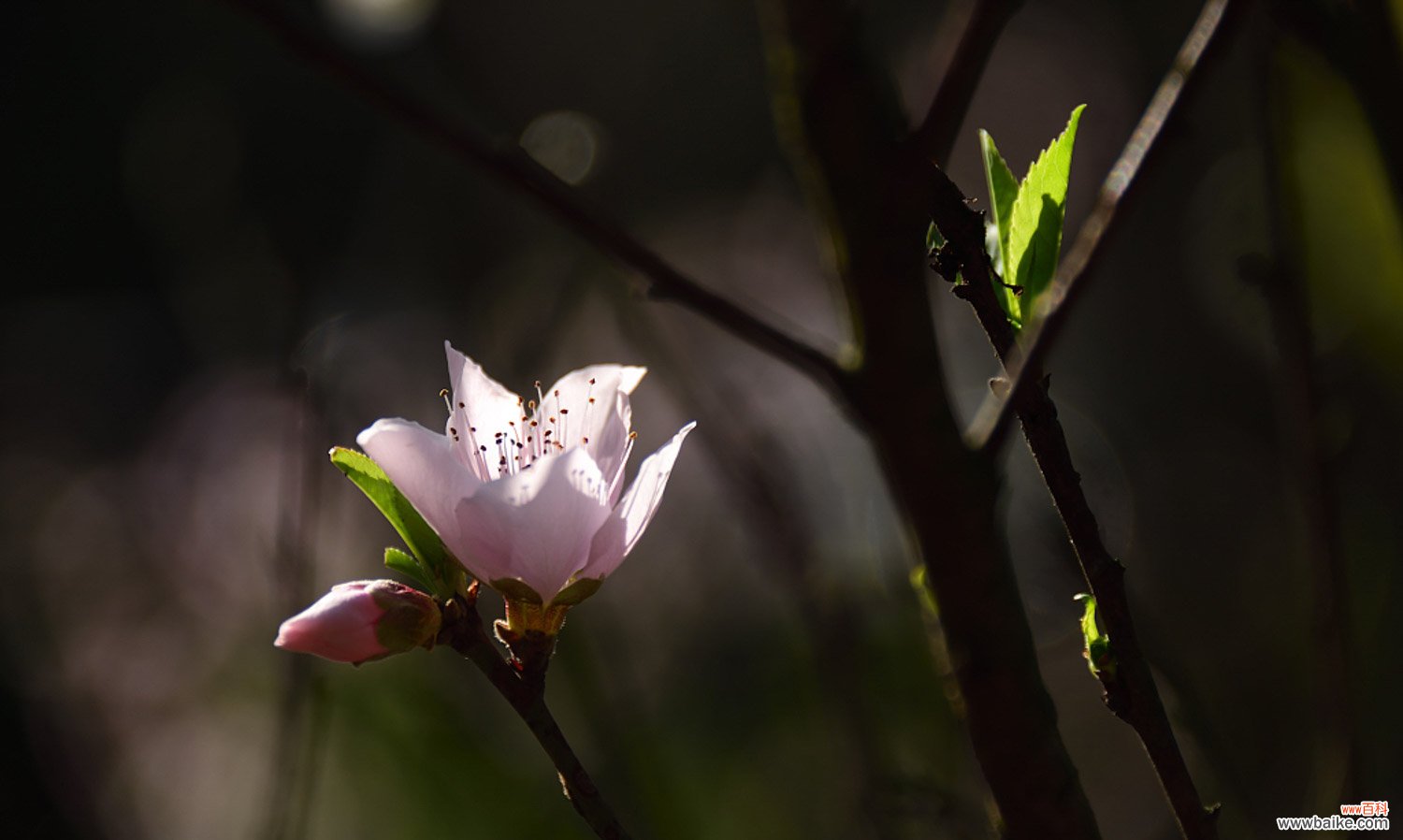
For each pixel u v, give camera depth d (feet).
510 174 1.58
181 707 3.77
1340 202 2.02
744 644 3.26
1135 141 1.61
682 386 2.29
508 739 2.66
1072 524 1.61
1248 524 3.95
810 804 2.64
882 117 1.58
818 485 2.87
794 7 1.58
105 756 3.60
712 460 2.14
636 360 3.82
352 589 1.67
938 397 1.58
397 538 3.63
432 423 4.43
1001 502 1.61
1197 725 1.88
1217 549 3.90
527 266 3.73
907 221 1.58
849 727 2.05
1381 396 2.52
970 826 1.94
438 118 1.59
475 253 3.95
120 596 4.39
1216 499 4.11
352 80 1.59
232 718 3.64
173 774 3.56
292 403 2.24
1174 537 4.02
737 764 2.84
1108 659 1.62
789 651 2.82
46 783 3.35
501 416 1.76
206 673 3.81
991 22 1.57
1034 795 1.59
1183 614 3.54
